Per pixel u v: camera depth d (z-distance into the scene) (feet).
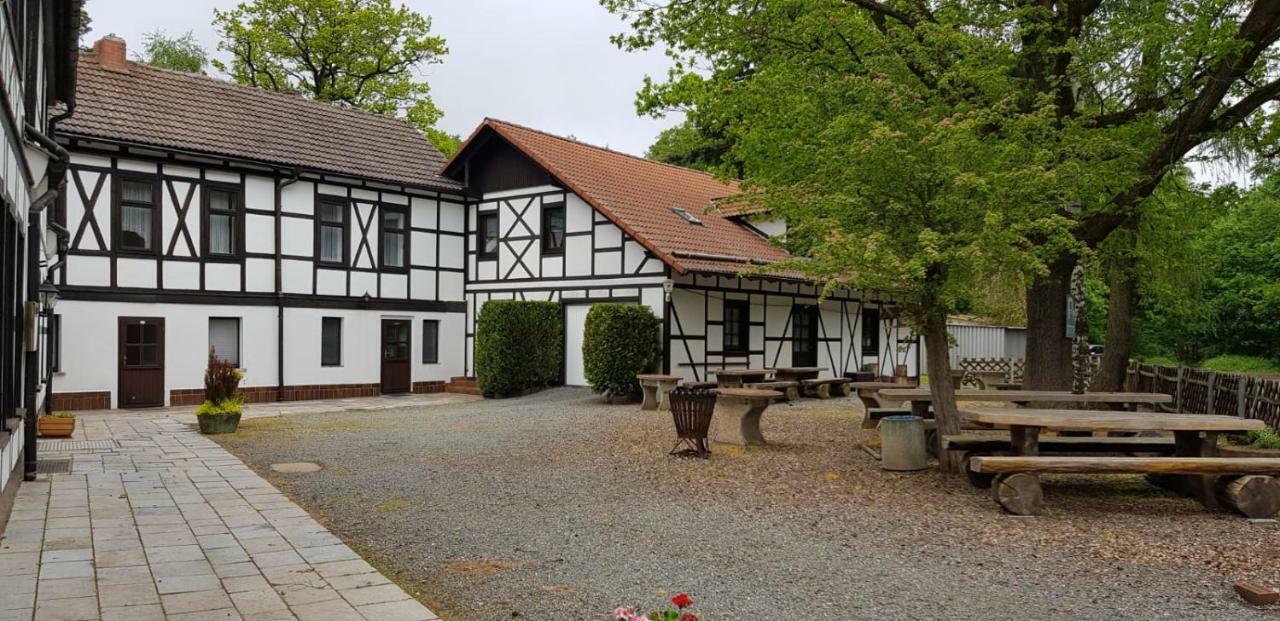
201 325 57.00
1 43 18.71
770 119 36.65
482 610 15.49
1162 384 46.57
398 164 68.64
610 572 17.90
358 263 65.10
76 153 51.72
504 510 23.91
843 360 74.49
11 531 20.84
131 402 53.88
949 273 27.66
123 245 53.88
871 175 26.71
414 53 108.37
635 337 54.85
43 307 40.78
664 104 61.05
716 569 18.15
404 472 29.94
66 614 14.76
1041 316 38.75
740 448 34.50
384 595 16.14
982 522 22.39
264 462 32.19
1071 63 34.19
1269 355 101.91
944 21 33.06
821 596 16.33
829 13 34.58
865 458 32.14
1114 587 16.84
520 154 67.92
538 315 62.44
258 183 59.72
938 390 29.63
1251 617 15.03
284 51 99.40
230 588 16.46
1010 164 27.48
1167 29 32.07
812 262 29.14
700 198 74.49
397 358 67.72
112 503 24.36
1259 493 22.58
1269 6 33.17
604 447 35.24
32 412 27.73
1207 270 50.98
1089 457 24.98
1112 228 37.14
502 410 52.29
